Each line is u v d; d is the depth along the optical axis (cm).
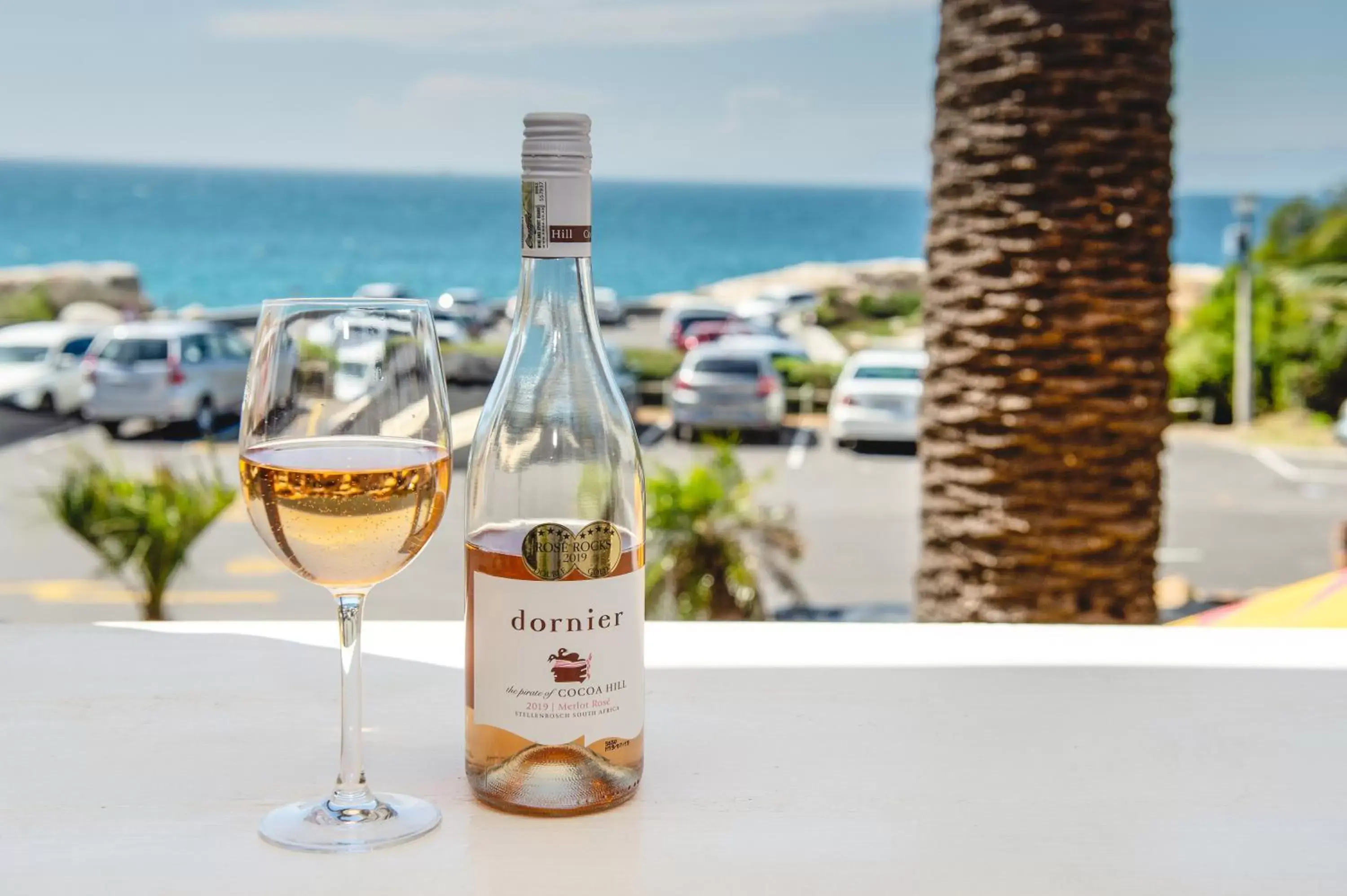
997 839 81
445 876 76
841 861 78
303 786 89
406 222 9544
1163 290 324
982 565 327
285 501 81
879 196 10012
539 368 99
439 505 86
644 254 9062
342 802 84
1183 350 2086
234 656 116
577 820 84
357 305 85
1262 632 127
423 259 8288
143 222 8981
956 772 92
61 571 1148
